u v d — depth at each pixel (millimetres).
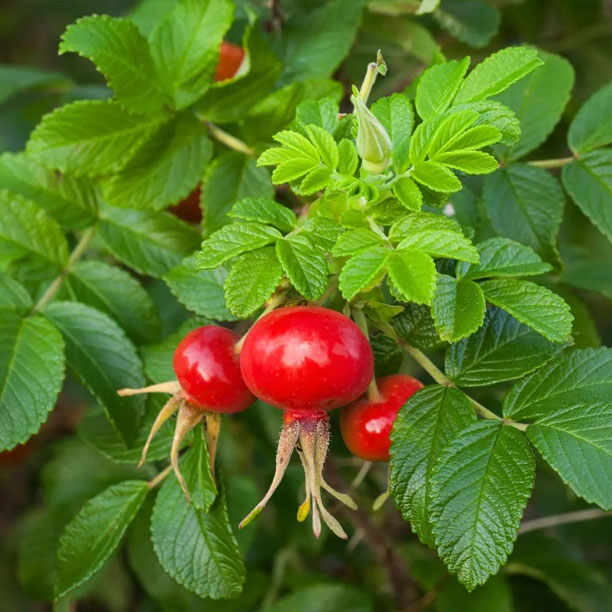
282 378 305
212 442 341
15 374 351
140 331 387
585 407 316
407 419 321
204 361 327
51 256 388
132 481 363
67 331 367
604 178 367
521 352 328
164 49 375
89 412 378
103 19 367
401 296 303
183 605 413
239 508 399
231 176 385
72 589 351
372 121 309
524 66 326
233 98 384
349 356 305
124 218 396
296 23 417
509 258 324
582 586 431
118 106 374
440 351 420
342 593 429
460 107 320
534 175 371
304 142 317
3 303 368
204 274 357
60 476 423
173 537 348
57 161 378
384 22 432
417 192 310
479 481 310
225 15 377
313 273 303
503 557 305
